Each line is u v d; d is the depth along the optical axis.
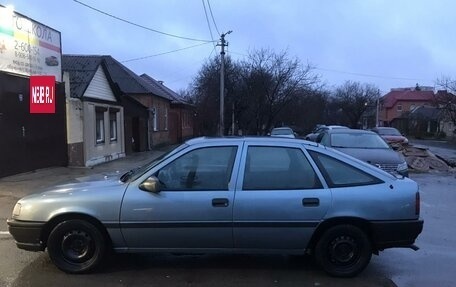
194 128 51.09
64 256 5.59
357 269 5.59
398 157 12.94
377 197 5.54
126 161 21.83
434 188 13.83
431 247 7.10
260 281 5.45
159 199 5.47
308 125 73.69
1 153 13.88
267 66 47.47
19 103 14.89
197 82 51.22
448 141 59.38
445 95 64.00
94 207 5.47
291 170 5.62
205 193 5.49
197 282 5.38
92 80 20.66
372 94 102.69
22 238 5.56
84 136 19.12
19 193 11.58
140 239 5.52
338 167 5.67
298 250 5.57
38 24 16.02
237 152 5.65
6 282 5.30
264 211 5.46
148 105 32.62
